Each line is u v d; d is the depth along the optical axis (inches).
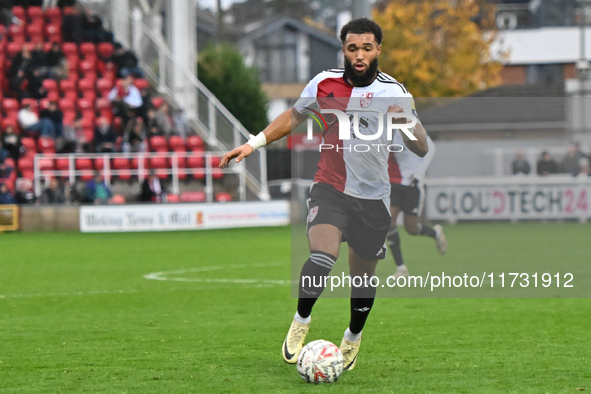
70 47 3609.7
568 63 7682.1
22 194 3016.7
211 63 5757.9
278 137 709.3
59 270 1774.1
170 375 740.7
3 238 2706.7
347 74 701.3
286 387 684.7
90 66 3587.6
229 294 1355.8
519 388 681.0
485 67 5935.0
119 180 3218.5
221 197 3265.3
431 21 5821.9
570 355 827.4
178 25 3730.3
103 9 3897.6
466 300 1238.9
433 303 1213.1
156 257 2048.5
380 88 698.8
